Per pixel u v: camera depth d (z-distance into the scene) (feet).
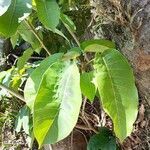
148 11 1.49
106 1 1.62
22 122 2.22
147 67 1.64
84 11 2.08
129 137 2.02
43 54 2.58
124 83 1.45
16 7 1.49
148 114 1.89
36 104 1.40
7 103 2.62
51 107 1.39
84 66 1.80
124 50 1.69
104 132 2.10
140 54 1.61
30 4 1.49
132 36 1.59
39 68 1.60
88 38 2.06
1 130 2.64
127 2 1.53
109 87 1.45
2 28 1.48
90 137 2.19
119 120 1.44
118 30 1.67
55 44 2.42
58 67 1.45
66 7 2.10
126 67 1.46
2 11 1.43
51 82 1.43
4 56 2.75
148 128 1.92
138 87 1.81
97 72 1.46
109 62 1.47
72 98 1.38
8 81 2.15
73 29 1.89
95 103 2.18
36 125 1.38
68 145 2.21
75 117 1.36
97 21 1.80
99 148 2.04
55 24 1.65
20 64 2.18
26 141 2.54
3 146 2.60
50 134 1.38
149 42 1.53
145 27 1.52
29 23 2.01
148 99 1.82
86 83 1.52
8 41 2.75
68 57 1.55
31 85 1.61
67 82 1.41
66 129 1.36
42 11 1.66
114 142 2.04
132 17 1.54
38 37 2.07
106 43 1.66
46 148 2.32
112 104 1.44
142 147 2.00
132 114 1.44
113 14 1.63
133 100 1.44
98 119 2.18
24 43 2.76
